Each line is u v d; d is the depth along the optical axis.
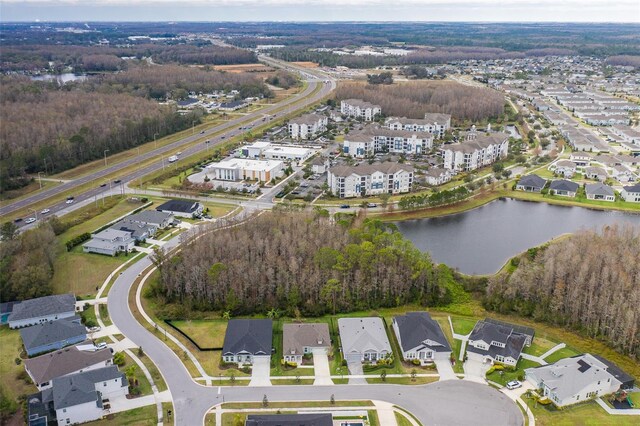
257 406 122.69
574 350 145.00
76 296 168.00
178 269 169.75
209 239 185.50
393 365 138.12
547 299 162.38
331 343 146.12
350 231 189.50
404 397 126.56
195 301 164.38
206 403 123.31
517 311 162.88
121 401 123.44
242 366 136.75
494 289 168.50
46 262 176.50
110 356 135.00
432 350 139.75
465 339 149.12
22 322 152.00
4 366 135.00
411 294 169.62
